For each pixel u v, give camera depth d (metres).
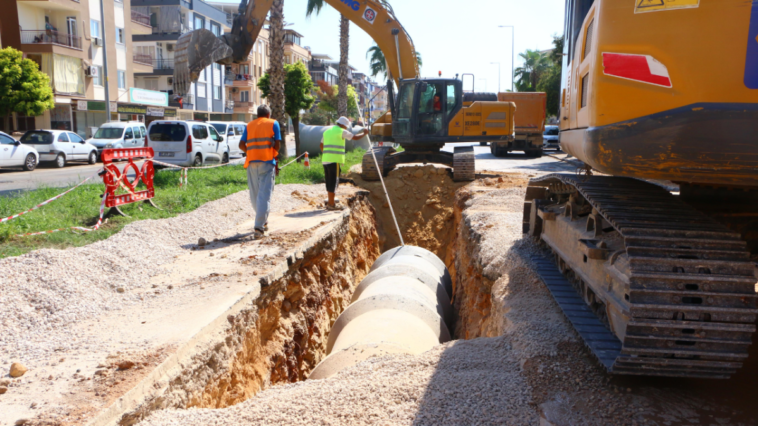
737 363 3.03
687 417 3.05
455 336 7.83
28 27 29.69
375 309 6.05
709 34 2.75
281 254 6.74
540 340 4.01
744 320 2.97
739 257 3.10
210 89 51.91
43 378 3.51
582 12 4.31
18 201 8.41
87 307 4.81
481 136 14.69
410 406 3.22
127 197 8.27
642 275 3.05
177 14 48.06
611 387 3.38
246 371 5.10
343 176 15.61
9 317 4.40
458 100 14.52
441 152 15.19
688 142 2.85
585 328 3.74
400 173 15.05
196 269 6.16
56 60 29.97
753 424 2.97
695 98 2.81
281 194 11.68
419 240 13.45
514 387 3.43
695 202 4.26
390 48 14.80
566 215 5.33
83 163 23.16
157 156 16.06
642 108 2.94
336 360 4.63
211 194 10.60
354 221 11.11
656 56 2.88
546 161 24.92
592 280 4.02
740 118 2.72
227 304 4.96
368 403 3.29
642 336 3.02
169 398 3.67
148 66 44.47
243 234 7.90
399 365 3.88
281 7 18.12
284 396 3.55
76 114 32.69
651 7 2.89
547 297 5.05
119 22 36.31
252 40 14.70
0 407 3.13
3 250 5.82
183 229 7.88
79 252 5.81
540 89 40.72
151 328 4.39
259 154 7.61
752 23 2.67
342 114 28.72
